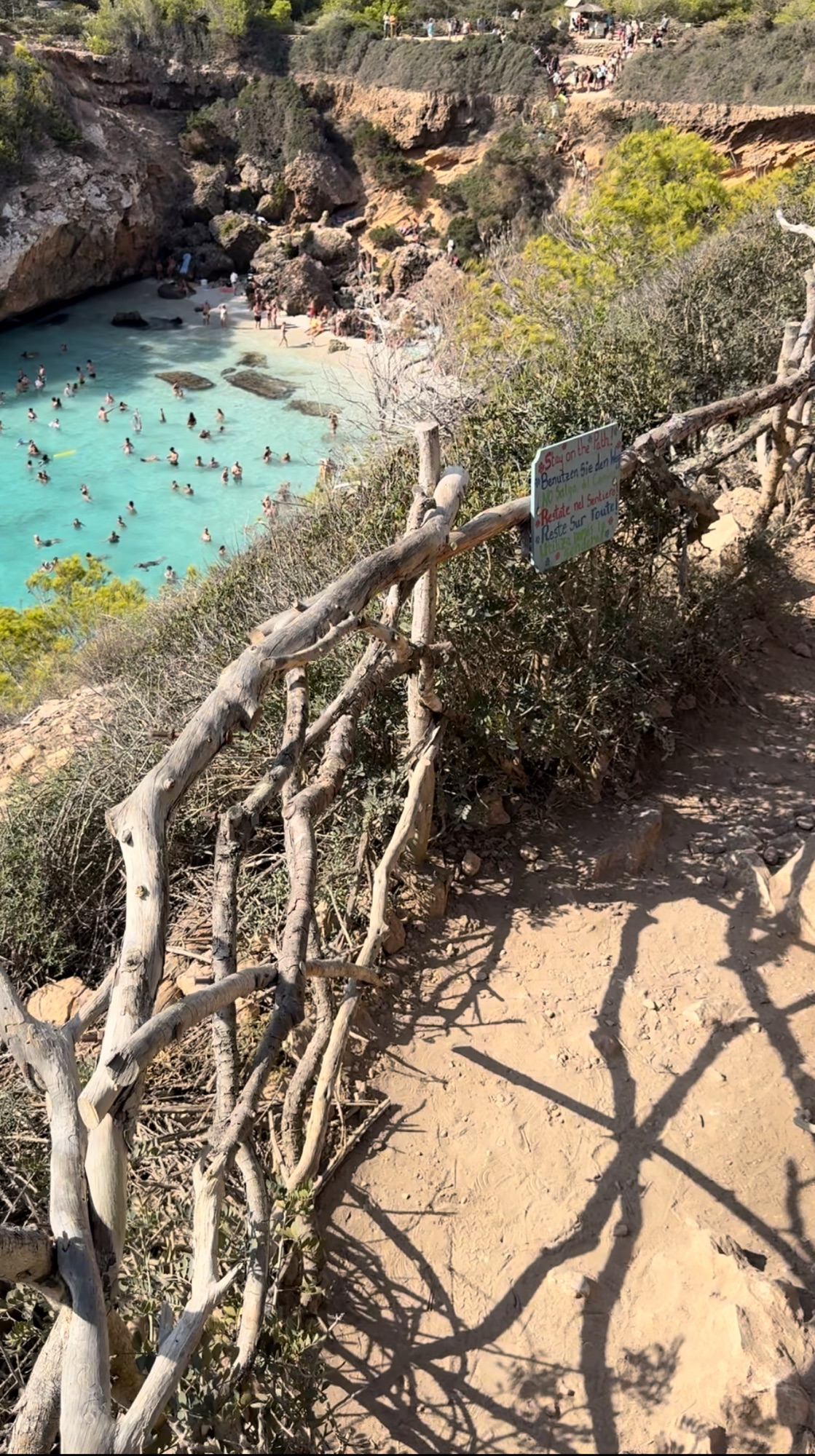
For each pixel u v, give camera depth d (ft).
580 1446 8.45
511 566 14.58
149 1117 11.09
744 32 135.33
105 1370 5.24
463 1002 12.51
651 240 51.11
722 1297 9.12
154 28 148.05
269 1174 10.11
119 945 15.60
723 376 27.84
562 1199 10.36
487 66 141.69
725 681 18.25
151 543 79.20
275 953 12.50
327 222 144.25
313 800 9.98
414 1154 10.80
